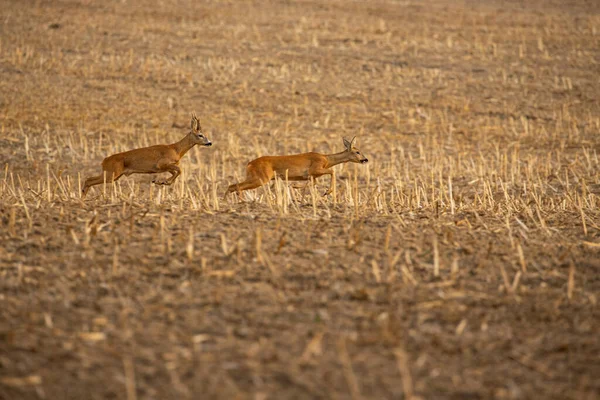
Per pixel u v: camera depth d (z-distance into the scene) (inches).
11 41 4229.8
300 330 938.7
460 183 2349.9
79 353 864.3
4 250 1158.3
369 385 821.9
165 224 1317.7
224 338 913.5
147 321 950.4
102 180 1772.9
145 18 5044.3
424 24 5142.7
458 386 831.1
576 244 1293.1
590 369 877.2
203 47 4411.9
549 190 2244.1
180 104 3432.6
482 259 1196.5
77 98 3388.3
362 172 2511.1
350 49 4471.0
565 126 3255.4
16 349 865.5
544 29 4977.9
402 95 3698.3
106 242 1210.0
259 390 807.1
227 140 2947.8
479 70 4116.6
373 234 1301.7
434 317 991.0
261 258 1148.5
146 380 820.0
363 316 983.6
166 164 1800.0
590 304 1048.2
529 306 1035.9
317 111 3430.1
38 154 2618.1
